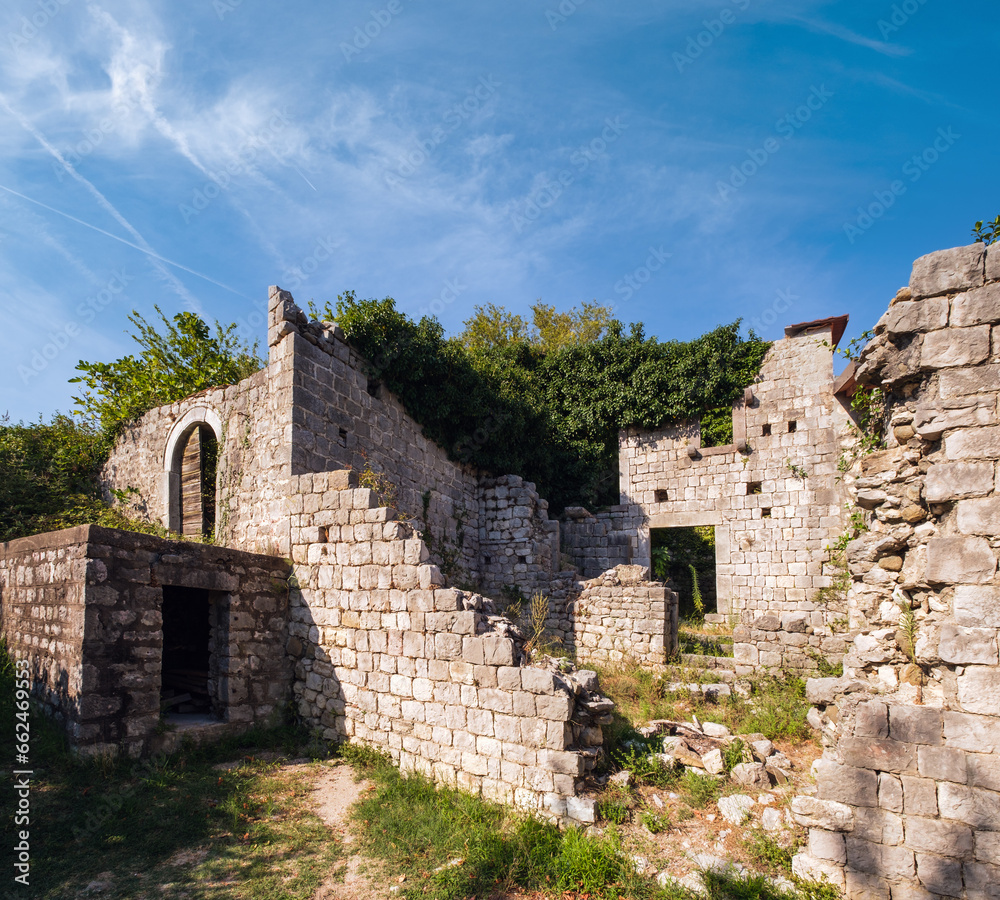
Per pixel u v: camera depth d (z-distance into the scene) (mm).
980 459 4285
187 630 10383
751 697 9188
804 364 17234
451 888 4664
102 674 6508
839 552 14281
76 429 16531
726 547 17594
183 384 15234
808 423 16984
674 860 4934
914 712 4246
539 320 29250
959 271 4492
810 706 8133
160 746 6973
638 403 19141
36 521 13141
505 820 5742
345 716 7828
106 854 5023
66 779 6051
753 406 17734
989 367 4340
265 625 8438
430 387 13414
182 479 12828
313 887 4742
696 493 18312
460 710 6598
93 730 6355
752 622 10398
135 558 6953
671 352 19203
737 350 18047
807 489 16734
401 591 7422
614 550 18578
